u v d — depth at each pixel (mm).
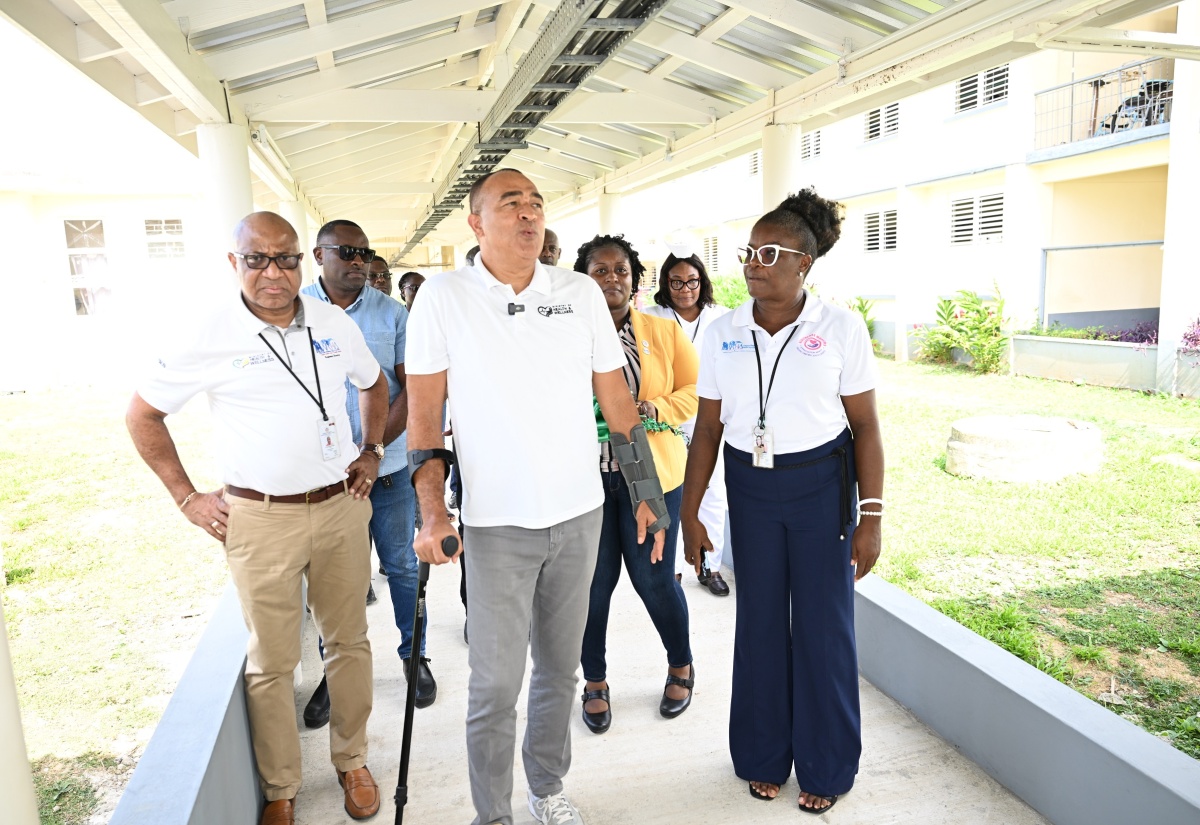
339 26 4934
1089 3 3471
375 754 2875
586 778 2676
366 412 2715
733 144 7000
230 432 2322
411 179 15625
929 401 10391
